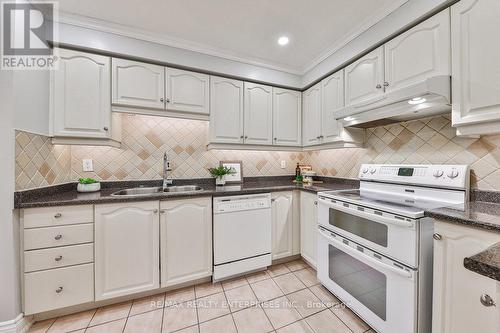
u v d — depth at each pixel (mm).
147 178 2279
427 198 1502
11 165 1331
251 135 2410
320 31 1875
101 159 2121
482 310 923
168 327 1458
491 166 1318
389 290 1271
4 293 1322
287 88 2609
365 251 1442
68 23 1678
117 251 1639
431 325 1163
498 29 1059
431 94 1269
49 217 1454
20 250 1400
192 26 1812
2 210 1313
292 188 2301
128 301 1725
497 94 1062
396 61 1564
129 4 1555
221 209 1967
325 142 2291
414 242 1147
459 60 1204
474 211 1109
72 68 1726
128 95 1888
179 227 1828
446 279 1048
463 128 1221
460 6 1203
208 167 2547
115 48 1809
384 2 1542
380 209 1330
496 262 519
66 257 1501
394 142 1924
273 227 2234
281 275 2119
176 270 1822
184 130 2439
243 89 2373
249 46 2113
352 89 1942
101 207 1590
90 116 1772
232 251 2016
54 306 1473
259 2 1544
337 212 1706
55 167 1779
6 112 1315
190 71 2133
